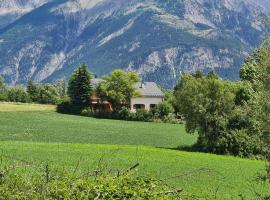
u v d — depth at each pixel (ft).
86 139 333.01
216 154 257.55
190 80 272.92
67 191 31.78
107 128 423.23
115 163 162.71
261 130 71.67
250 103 74.59
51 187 32.40
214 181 143.33
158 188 33.88
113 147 230.48
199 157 218.18
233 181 147.43
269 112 71.77
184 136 382.42
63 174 34.58
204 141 268.82
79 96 583.58
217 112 264.52
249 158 251.60
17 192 32.32
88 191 31.60
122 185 32.76
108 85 586.86
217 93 263.08
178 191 34.24
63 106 590.96
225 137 261.24
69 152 194.18
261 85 73.00
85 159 164.55
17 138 314.76
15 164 36.58
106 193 31.78
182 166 175.83
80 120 498.28
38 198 31.76
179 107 276.62
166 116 540.93
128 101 599.16
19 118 488.44
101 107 606.55
